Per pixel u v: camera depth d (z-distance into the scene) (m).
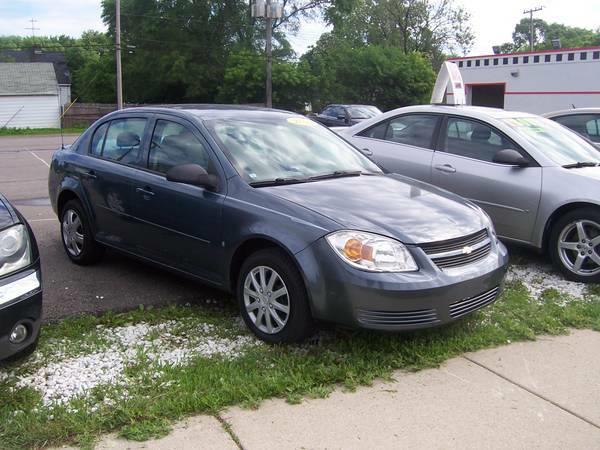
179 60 45.88
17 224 3.73
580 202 5.89
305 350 4.27
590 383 3.94
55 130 47.19
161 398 3.53
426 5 60.44
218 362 4.04
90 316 4.80
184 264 5.04
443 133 7.11
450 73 11.77
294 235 4.15
